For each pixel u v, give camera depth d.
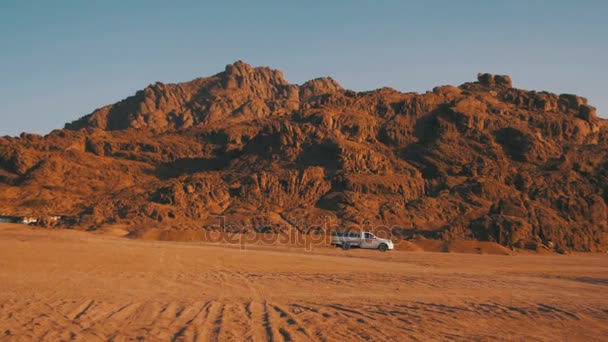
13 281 20.25
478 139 155.12
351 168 140.75
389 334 12.68
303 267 33.53
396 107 172.38
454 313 16.06
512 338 12.91
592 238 102.44
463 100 167.38
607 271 45.66
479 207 125.44
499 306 17.91
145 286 20.45
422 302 18.34
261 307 15.98
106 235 82.44
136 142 176.88
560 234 99.75
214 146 177.00
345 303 17.48
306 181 134.88
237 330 12.48
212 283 22.45
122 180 157.38
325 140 148.00
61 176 150.88
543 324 15.06
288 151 150.50
